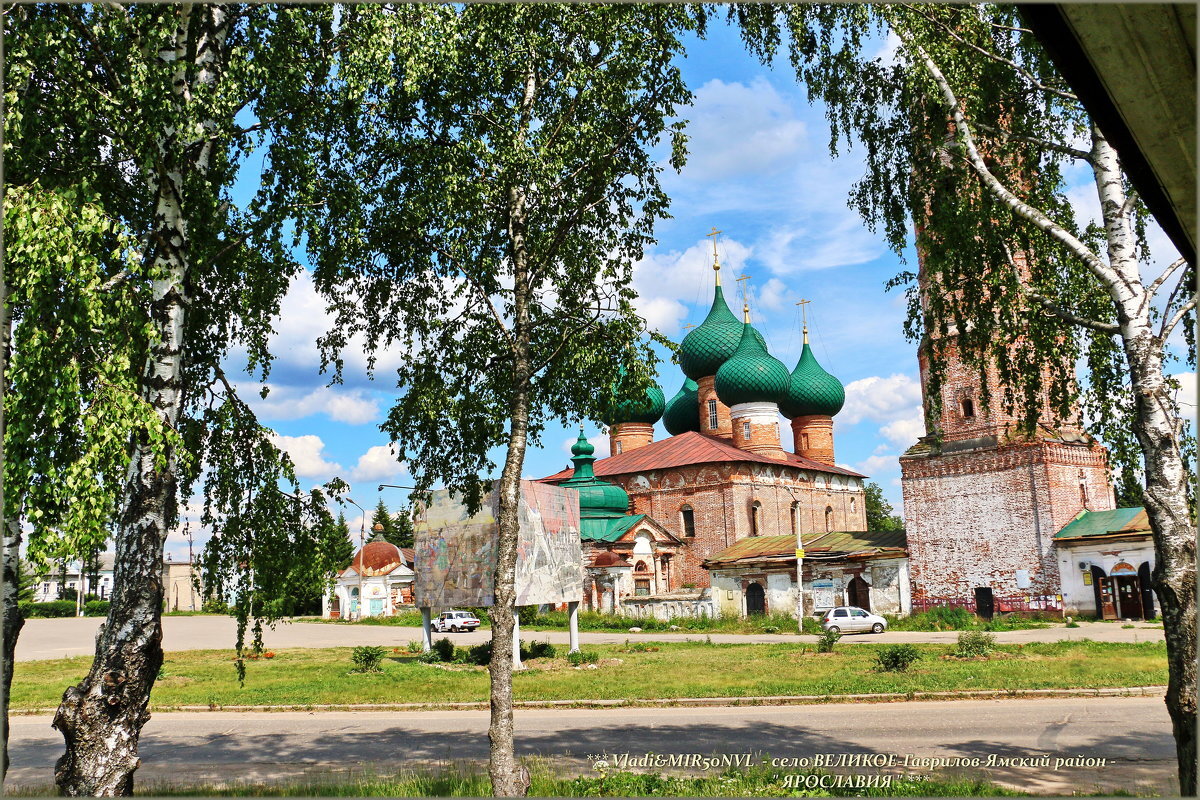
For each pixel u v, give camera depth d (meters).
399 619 63.47
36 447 7.44
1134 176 4.42
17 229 7.23
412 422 11.28
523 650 31.81
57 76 9.05
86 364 7.92
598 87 10.47
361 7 9.49
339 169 10.71
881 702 18.44
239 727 18.30
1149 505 8.66
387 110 10.50
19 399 7.23
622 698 19.59
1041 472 37.28
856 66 11.87
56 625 62.81
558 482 61.81
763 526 56.00
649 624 46.38
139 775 13.25
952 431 39.91
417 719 18.86
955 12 10.48
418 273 11.38
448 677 26.22
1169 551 8.43
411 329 11.60
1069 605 36.28
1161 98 3.63
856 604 42.88
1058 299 11.46
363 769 12.93
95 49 9.51
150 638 9.09
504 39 10.41
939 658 24.81
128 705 8.88
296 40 10.05
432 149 10.51
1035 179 11.21
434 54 9.60
